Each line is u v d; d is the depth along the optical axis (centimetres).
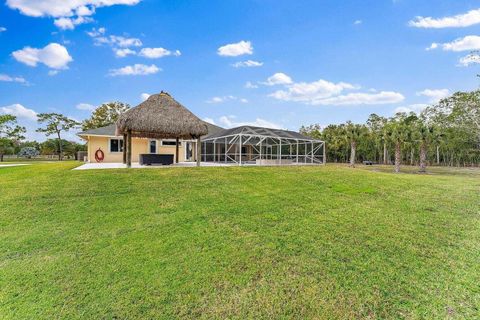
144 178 1109
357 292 380
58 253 491
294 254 492
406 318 328
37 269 436
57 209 723
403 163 4822
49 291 379
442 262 473
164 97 1570
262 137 2080
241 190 988
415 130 3072
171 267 443
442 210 823
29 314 333
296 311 341
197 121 1518
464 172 3067
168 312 338
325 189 1072
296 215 719
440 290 387
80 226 615
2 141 3822
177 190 948
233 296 370
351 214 743
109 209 732
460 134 3397
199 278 412
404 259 482
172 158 1742
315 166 1925
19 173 1312
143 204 782
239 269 439
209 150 2527
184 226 621
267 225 637
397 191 1103
